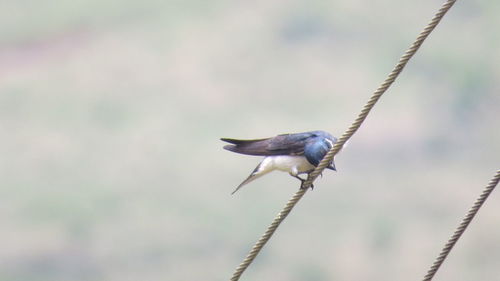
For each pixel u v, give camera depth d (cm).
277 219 918
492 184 895
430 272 915
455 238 907
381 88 902
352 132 909
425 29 888
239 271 917
